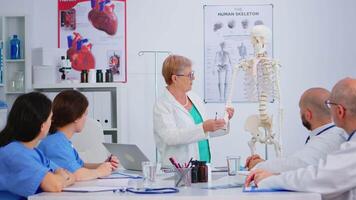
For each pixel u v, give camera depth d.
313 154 2.31
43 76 4.86
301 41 5.07
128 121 5.10
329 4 5.06
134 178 2.75
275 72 3.22
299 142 5.04
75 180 2.54
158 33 5.11
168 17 5.11
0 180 2.20
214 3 5.10
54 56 4.97
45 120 2.26
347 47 5.05
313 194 1.95
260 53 3.25
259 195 1.93
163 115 3.30
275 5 5.08
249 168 2.91
